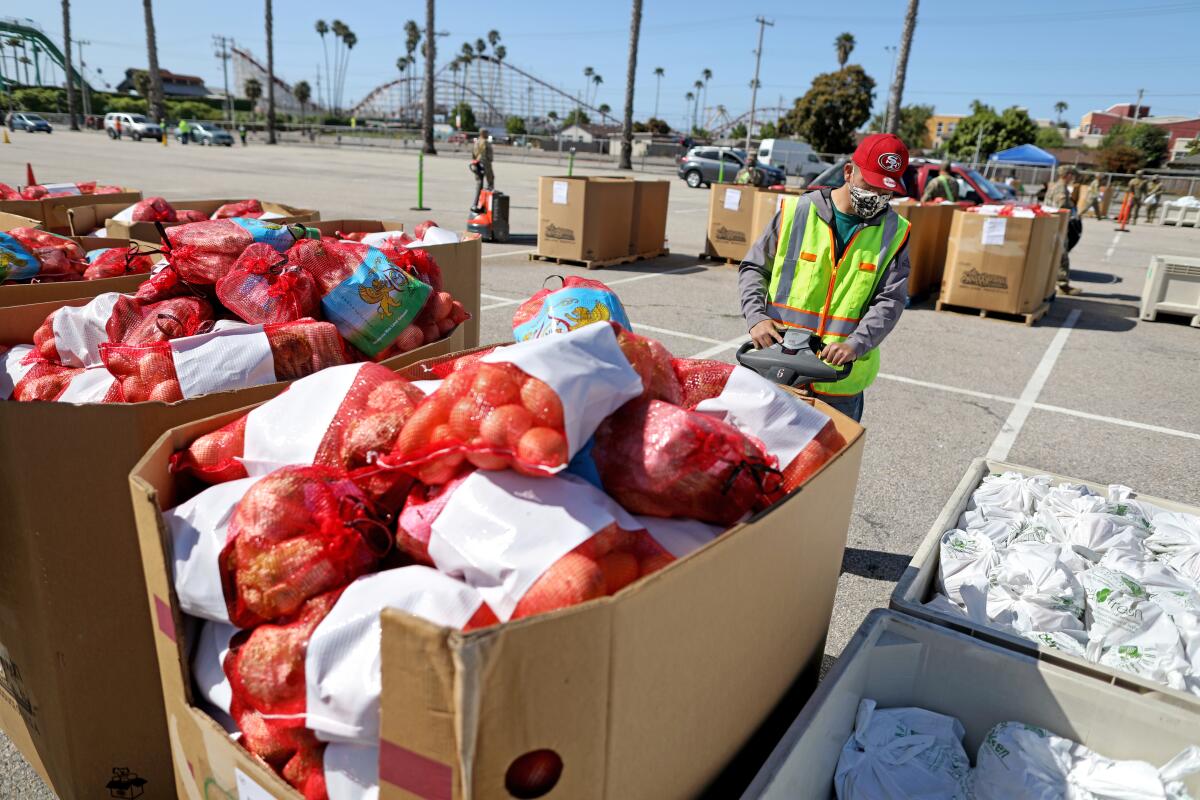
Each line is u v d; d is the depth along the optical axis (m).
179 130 48.53
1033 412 6.21
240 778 1.35
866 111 54.97
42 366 2.38
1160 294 9.95
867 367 3.12
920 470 4.98
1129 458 5.35
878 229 2.94
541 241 11.70
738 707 1.49
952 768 1.73
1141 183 26.75
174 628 1.43
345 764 1.27
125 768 2.03
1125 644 2.06
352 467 1.58
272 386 1.99
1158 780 1.57
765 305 3.11
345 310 2.51
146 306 2.49
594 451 1.50
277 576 1.36
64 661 1.87
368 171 28.77
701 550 1.21
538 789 1.06
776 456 1.74
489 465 1.37
